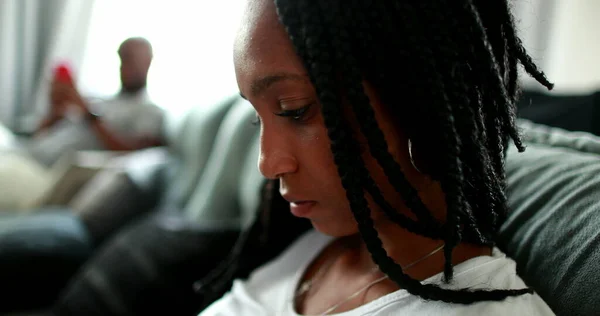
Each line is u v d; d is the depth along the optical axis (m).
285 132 0.43
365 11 0.37
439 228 0.42
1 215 1.37
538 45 1.89
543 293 0.48
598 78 1.76
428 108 0.38
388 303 0.45
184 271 1.11
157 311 1.08
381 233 0.50
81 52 2.71
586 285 0.44
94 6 2.68
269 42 0.39
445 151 0.39
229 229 1.15
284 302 0.60
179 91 2.62
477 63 0.40
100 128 2.01
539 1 1.89
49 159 2.04
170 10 2.62
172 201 1.48
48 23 2.67
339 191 0.44
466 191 0.43
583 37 1.80
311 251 0.66
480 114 0.41
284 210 0.70
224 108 1.44
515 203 0.57
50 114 2.23
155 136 2.06
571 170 0.55
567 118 0.84
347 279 0.55
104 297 1.10
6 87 2.66
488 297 0.41
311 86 0.40
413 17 0.38
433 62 0.38
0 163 1.63
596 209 0.48
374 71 0.38
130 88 2.19
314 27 0.37
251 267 0.73
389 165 0.39
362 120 0.38
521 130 0.52
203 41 2.61
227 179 1.19
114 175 1.56
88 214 1.46
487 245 0.47
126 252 1.18
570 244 0.47
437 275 0.44
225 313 0.62
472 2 0.41
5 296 1.11
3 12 2.59
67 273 1.21
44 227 1.24
